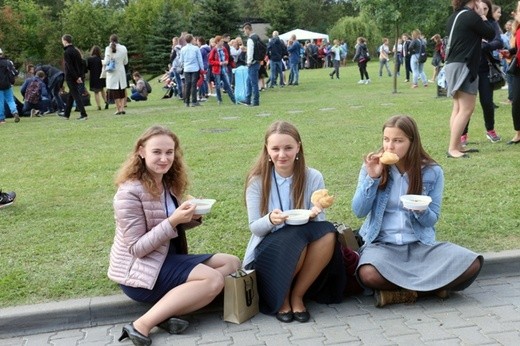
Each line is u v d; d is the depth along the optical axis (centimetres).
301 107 1482
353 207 422
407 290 398
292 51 2319
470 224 522
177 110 1570
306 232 388
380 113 1280
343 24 5634
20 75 4522
